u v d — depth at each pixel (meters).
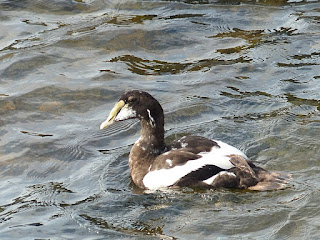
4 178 13.53
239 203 11.85
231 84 16.80
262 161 13.27
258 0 21.03
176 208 11.94
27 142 14.73
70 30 19.55
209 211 11.75
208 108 15.73
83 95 16.61
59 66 17.91
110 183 13.05
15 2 21.06
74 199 12.57
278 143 13.86
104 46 18.81
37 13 20.58
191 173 12.30
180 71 17.61
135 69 17.73
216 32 19.36
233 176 12.13
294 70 17.20
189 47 18.72
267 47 18.39
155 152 12.98
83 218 11.91
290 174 12.49
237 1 21.03
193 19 20.00
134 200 12.34
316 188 12.10
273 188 12.05
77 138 14.86
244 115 15.30
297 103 15.59
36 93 16.70
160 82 17.09
